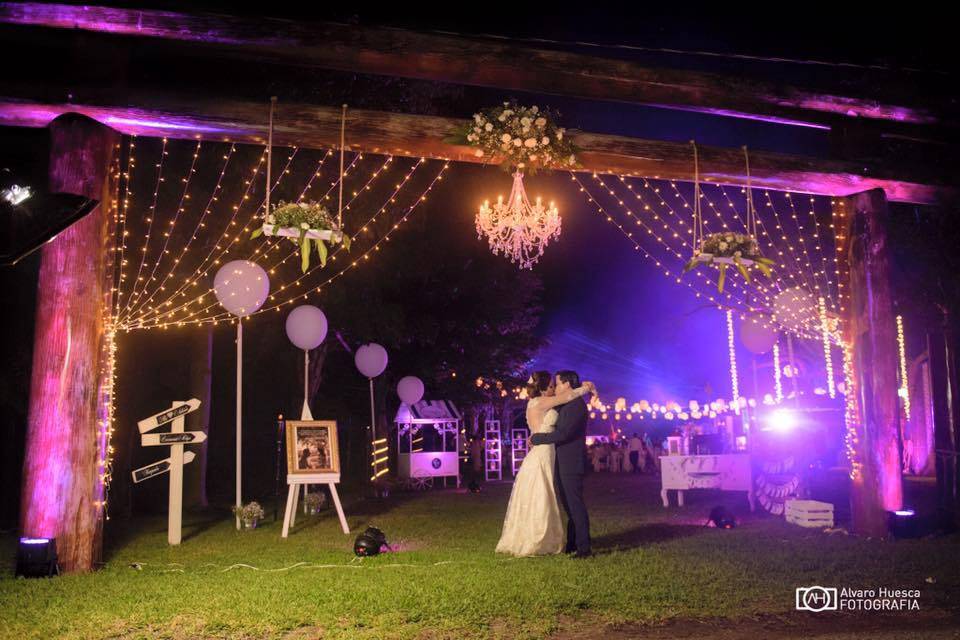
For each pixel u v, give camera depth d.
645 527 10.45
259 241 14.26
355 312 16.23
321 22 8.42
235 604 5.91
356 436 22.91
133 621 5.51
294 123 8.38
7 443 12.73
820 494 14.12
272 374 21.06
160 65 11.27
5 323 12.87
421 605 5.81
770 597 6.24
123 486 12.98
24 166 11.69
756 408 13.19
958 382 11.25
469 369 24.45
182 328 16.70
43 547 7.37
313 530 10.72
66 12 7.86
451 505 13.99
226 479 19.67
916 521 9.54
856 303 10.36
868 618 5.71
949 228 13.78
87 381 7.86
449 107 14.55
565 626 5.45
